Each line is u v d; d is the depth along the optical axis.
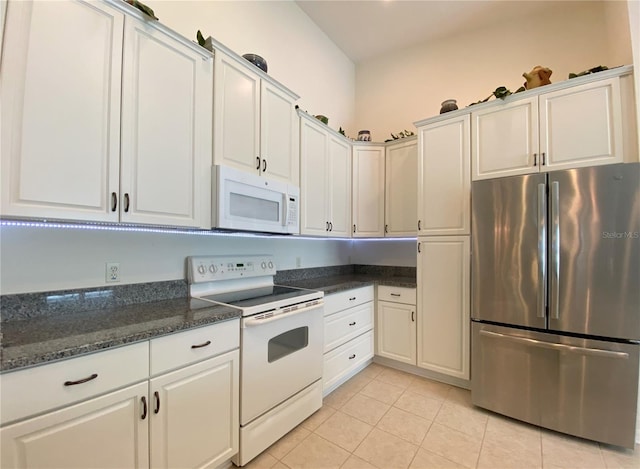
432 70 3.40
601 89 1.93
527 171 2.15
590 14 2.65
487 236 2.15
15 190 1.04
